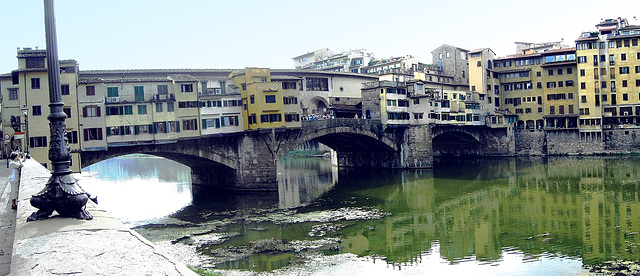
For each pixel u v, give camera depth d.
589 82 100.44
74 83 55.31
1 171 35.34
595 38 99.44
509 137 108.31
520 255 34.72
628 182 63.59
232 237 42.38
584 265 31.75
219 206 58.22
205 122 64.81
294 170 100.94
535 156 106.31
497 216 48.00
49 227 12.34
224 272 31.91
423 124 89.81
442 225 45.16
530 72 111.25
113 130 57.81
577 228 41.56
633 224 41.88
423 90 92.38
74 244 10.47
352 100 91.81
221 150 66.81
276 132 68.31
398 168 89.56
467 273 31.14
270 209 55.41
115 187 79.38
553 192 59.72
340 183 76.62
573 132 103.00
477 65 110.94
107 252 9.80
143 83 60.53
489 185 67.81
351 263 33.59
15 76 54.22
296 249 37.72
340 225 46.03
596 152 99.88
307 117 76.94
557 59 108.06
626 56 97.69
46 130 51.97
